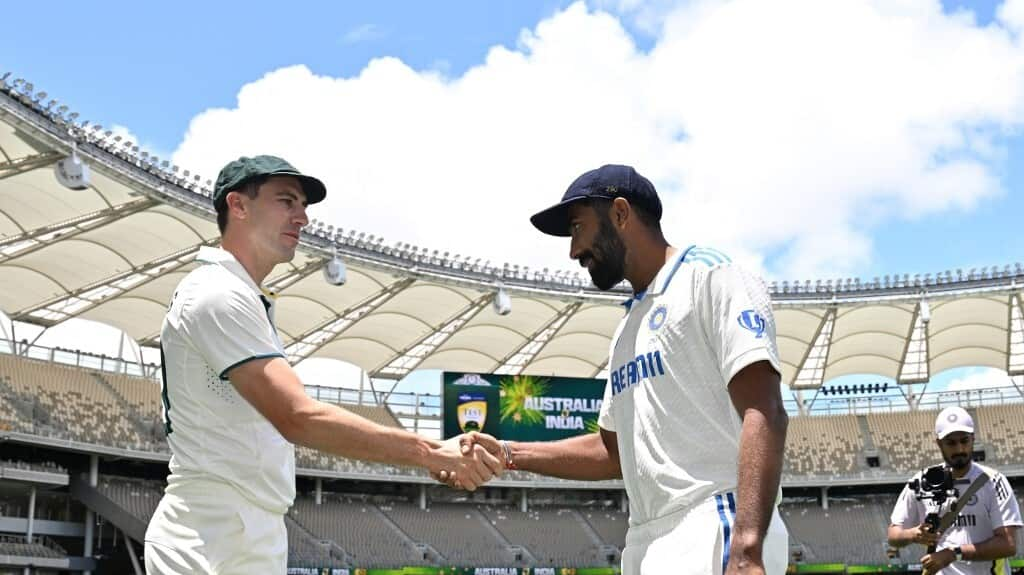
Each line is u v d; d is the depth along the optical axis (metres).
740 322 3.88
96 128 28.69
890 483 54.72
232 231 4.78
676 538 4.03
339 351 48.69
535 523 54.09
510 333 49.59
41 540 40.31
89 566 40.72
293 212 4.83
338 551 47.28
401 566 47.69
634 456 4.29
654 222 4.47
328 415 4.27
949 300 45.75
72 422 42.00
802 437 57.34
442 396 45.06
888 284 46.12
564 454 5.03
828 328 49.66
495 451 4.90
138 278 37.88
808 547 52.47
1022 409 55.34
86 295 38.62
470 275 43.31
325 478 50.28
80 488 42.19
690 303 4.12
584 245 4.50
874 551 51.44
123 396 45.91
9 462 38.41
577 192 4.46
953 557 7.43
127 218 33.06
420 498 53.50
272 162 4.79
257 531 4.42
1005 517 7.47
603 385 47.25
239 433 4.42
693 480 4.03
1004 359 52.00
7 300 38.19
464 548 50.66
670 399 4.13
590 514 55.53
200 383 4.41
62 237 33.41
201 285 4.40
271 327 4.59
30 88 26.25
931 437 55.88
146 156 30.55
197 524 4.36
